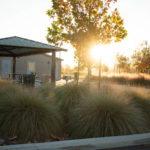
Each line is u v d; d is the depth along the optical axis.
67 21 7.84
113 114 3.89
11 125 3.50
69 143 2.96
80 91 5.39
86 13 7.66
